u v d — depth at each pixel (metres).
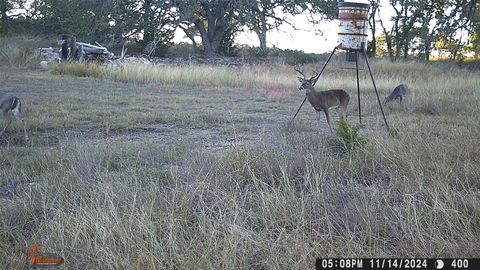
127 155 7.43
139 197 5.37
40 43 31.94
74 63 21.70
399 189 5.86
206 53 38.53
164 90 17.39
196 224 5.00
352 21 9.64
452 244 4.40
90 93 15.42
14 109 8.88
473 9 29.09
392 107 14.01
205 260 4.18
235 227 4.53
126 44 38.25
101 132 9.57
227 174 6.15
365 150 7.21
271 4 37.88
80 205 5.16
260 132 9.68
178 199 5.41
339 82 20.92
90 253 4.32
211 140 8.91
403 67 26.81
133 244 4.36
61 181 5.88
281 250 4.42
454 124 10.74
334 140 8.08
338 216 4.99
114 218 4.74
